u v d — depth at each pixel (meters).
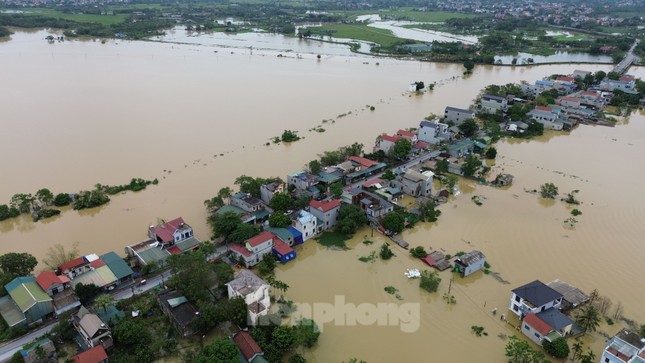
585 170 137.25
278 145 153.12
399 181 122.06
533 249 97.50
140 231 103.38
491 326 76.56
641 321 77.12
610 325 76.19
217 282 80.88
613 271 90.19
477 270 90.44
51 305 75.88
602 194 122.06
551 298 76.12
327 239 101.19
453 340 73.44
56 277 80.12
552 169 137.88
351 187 120.19
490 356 70.44
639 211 113.00
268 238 92.00
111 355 68.25
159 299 78.06
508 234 103.12
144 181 125.12
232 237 93.50
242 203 107.94
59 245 96.69
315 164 126.19
